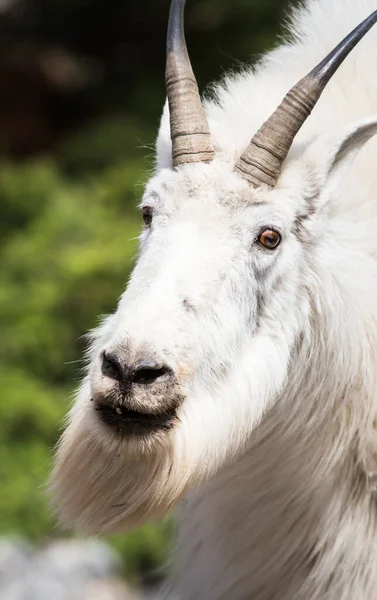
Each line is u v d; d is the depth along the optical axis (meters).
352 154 10.21
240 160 9.82
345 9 11.93
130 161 28.34
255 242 9.71
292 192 9.92
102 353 9.10
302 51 11.74
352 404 10.59
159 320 9.05
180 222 9.62
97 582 18.53
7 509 20.48
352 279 10.36
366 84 11.25
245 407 9.61
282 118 9.80
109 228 25.97
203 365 9.30
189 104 10.06
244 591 11.46
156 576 19.58
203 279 9.34
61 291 23.94
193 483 9.63
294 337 10.12
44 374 23.36
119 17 36.47
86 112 35.75
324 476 10.77
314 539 10.98
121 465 9.62
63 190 28.16
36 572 18.36
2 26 39.50
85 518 10.07
